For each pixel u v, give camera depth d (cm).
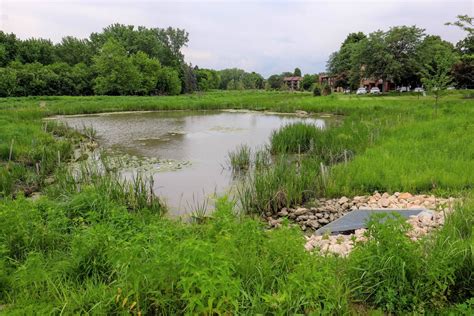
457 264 396
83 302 353
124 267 370
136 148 1599
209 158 1381
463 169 880
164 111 3503
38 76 5212
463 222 526
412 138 1270
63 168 1110
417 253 395
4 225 507
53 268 429
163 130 2164
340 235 625
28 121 2050
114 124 2458
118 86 5766
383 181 875
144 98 4972
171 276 342
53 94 5375
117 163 1285
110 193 793
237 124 2445
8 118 2088
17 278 408
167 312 341
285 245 408
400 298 366
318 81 9256
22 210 550
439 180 845
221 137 1883
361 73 4872
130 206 789
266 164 1190
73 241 464
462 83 3647
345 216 704
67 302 346
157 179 1084
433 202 741
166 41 8556
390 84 5769
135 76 5906
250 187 927
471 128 1323
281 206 825
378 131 1394
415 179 855
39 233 520
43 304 350
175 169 1208
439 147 1100
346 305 353
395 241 389
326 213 773
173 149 1570
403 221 417
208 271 311
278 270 382
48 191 840
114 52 5784
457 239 436
